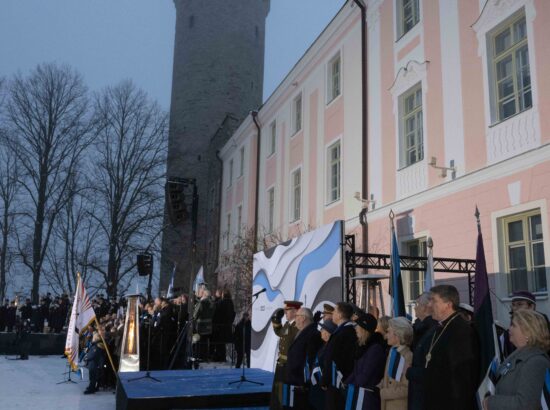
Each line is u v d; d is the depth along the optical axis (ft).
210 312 44.42
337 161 56.80
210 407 25.95
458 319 13.73
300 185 65.82
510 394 11.60
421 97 42.19
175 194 43.27
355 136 51.72
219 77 131.34
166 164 124.98
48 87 118.73
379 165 46.65
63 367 60.18
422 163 40.29
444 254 36.52
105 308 73.26
